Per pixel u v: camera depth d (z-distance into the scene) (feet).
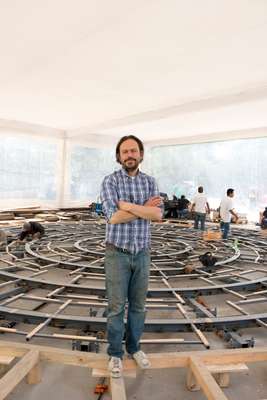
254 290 14.79
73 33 14.84
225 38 15.21
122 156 7.43
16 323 11.01
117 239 7.32
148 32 14.69
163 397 7.64
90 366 7.84
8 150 37.58
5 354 8.10
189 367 7.86
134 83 22.21
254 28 14.20
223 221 26.89
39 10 12.92
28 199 39.81
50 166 41.52
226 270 17.34
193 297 13.52
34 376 7.92
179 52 16.87
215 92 24.03
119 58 17.83
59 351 8.01
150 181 7.80
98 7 12.60
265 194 38.60
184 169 45.96
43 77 21.30
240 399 7.63
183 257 19.62
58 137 41.68
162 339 9.93
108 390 7.70
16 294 13.53
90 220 36.32
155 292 13.32
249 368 8.83
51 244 22.34
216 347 9.95
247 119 31.94
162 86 22.75
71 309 12.67
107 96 25.70
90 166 45.14
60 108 30.19
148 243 7.71
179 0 12.09
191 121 33.27
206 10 12.78
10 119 36.14
